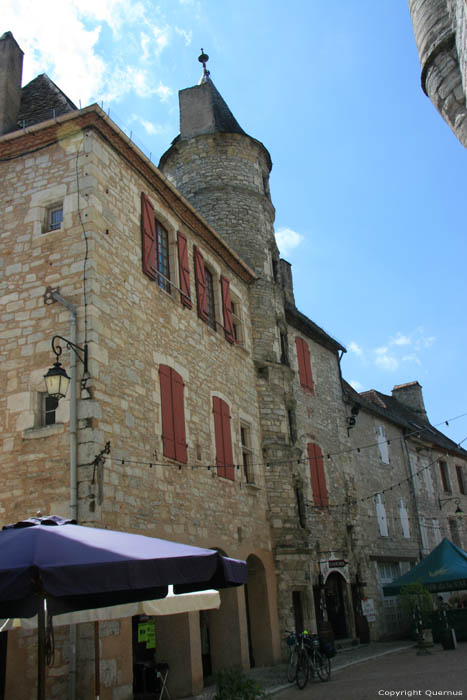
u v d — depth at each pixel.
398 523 23.89
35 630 8.40
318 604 16.39
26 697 8.12
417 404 34.78
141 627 10.70
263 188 19.20
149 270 11.98
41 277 10.48
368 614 18.98
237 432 14.61
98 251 10.41
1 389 10.06
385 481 23.73
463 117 7.96
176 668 10.38
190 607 7.37
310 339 21.00
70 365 9.56
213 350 14.24
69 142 11.23
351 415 22.34
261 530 14.64
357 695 9.49
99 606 5.64
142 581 5.19
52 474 9.16
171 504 10.89
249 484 14.46
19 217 11.13
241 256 17.56
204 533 11.85
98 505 8.81
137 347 10.99
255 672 12.76
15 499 9.27
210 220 17.81
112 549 5.38
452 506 29.67
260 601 14.20
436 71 8.12
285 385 17.19
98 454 9.08
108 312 10.31
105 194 11.05
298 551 15.04
